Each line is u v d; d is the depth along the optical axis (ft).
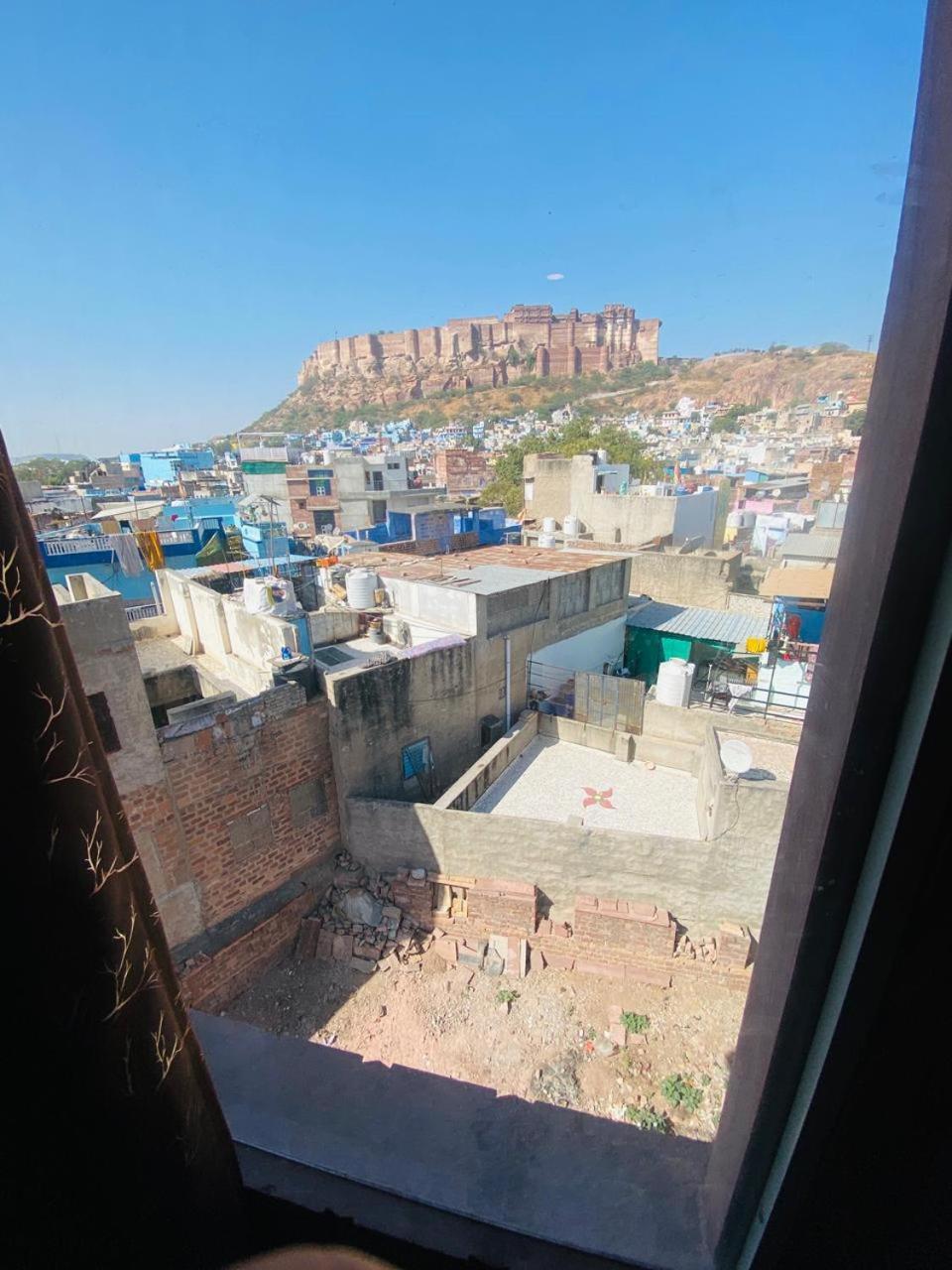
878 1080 2.92
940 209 2.05
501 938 31.07
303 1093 5.30
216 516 84.12
